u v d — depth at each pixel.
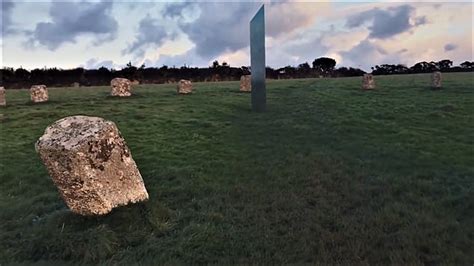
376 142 12.66
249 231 6.62
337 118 17.17
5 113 20.39
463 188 8.17
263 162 10.87
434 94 24.02
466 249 5.62
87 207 6.84
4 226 7.34
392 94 24.95
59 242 6.26
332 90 28.11
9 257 6.13
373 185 8.64
